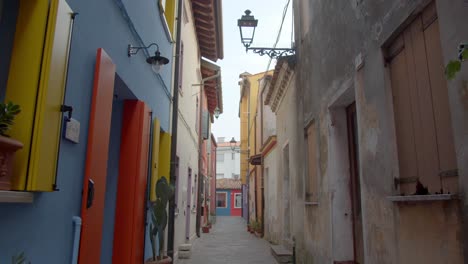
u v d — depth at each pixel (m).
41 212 2.65
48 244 2.75
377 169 3.81
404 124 3.37
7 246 2.27
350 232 5.41
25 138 2.43
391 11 3.47
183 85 10.47
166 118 8.03
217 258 10.24
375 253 3.86
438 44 2.82
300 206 8.15
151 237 5.64
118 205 5.27
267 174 16.53
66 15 2.79
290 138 10.06
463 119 2.38
